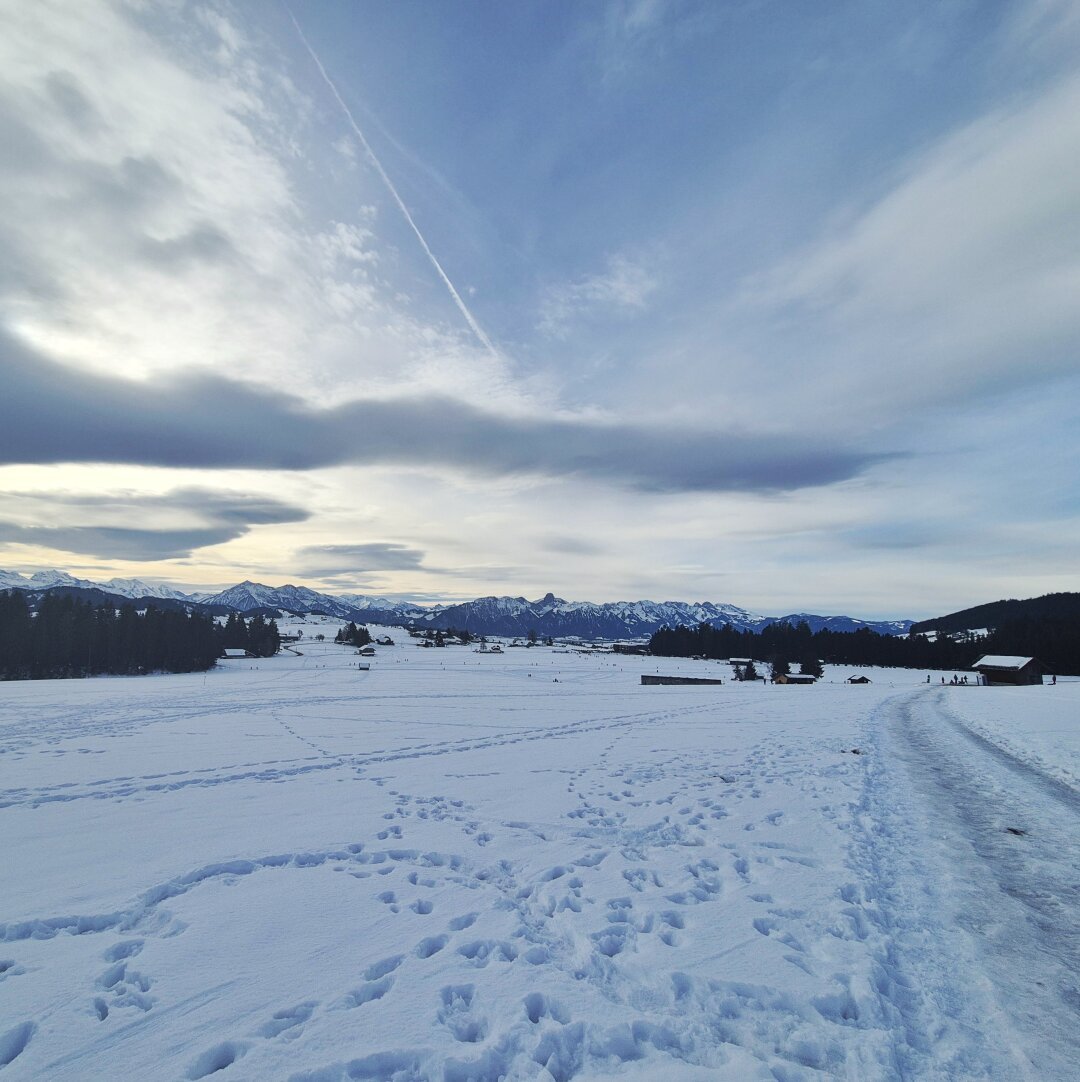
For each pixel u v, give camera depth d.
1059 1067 3.37
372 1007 3.98
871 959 4.52
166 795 10.15
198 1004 4.02
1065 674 94.88
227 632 139.50
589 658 121.38
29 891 5.96
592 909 5.55
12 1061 3.44
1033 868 6.52
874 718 23.06
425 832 8.06
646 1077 3.32
